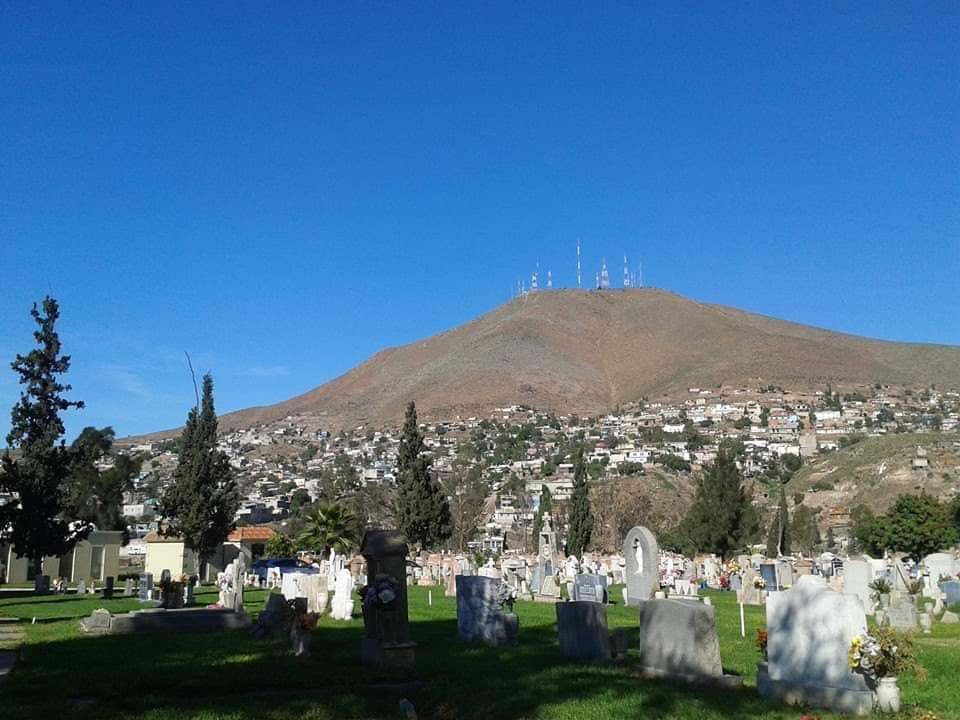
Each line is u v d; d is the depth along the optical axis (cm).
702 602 1498
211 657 1778
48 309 4347
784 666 1307
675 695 1315
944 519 6494
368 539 1688
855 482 11338
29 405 4278
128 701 1310
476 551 8156
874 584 2747
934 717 1153
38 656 1828
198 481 5869
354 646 1964
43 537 4144
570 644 1742
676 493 11931
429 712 1275
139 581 4516
